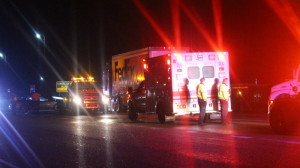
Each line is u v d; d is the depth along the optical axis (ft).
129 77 96.07
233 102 110.52
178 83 63.62
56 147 42.93
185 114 63.77
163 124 65.82
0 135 55.52
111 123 71.46
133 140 46.14
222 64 65.31
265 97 111.65
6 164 34.14
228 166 29.89
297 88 53.83
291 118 47.14
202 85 60.44
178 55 63.77
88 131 57.77
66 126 67.67
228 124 62.49
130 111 76.07
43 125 71.15
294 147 37.88
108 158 35.06
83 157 36.06
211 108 64.75
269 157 32.94
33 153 39.45
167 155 35.47
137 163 32.45
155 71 67.97
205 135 48.44
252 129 54.60
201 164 30.96
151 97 69.46
